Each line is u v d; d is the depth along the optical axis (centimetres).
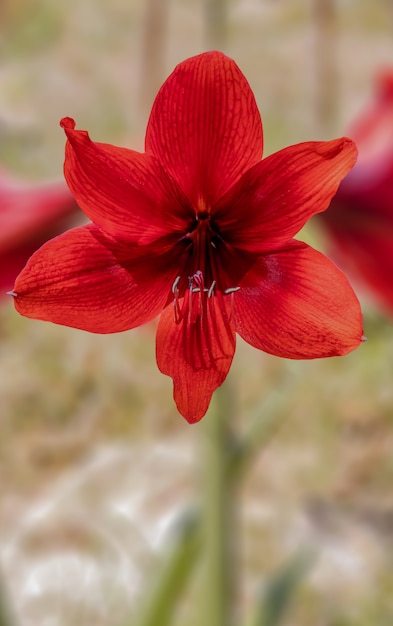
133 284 73
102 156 69
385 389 227
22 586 177
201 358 72
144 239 72
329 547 187
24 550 185
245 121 69
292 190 71
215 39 111
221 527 105
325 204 71
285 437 220
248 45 340
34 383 233
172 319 73
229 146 70
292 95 318
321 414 223
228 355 72
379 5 339
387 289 106
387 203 99
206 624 106
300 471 211
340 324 70
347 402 224
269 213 72
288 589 109
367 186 99
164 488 200
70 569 179
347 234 103
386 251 102
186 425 224
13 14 352
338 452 215
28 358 241
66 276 71
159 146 70
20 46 348
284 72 329
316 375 229
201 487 108
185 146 70
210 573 106
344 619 167
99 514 193
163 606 106
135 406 228
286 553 186
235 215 72
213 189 71
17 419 225
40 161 294
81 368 238
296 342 72
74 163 69
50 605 172
